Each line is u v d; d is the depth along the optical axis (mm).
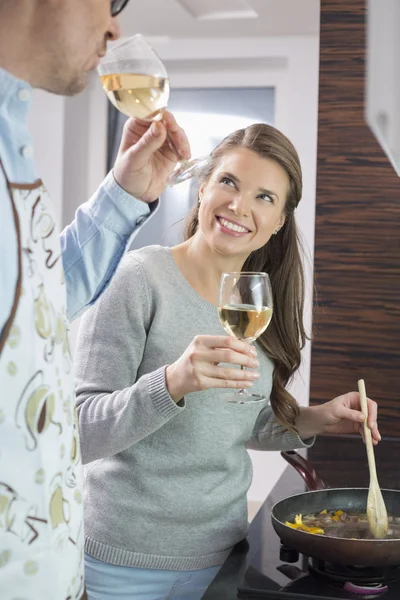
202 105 4465
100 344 1643
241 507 1747
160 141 1308
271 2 3535
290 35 4156
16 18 1021
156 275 1702
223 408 1668
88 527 1674
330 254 2562
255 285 1500
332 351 2576
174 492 1636
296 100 4168
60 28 1028
